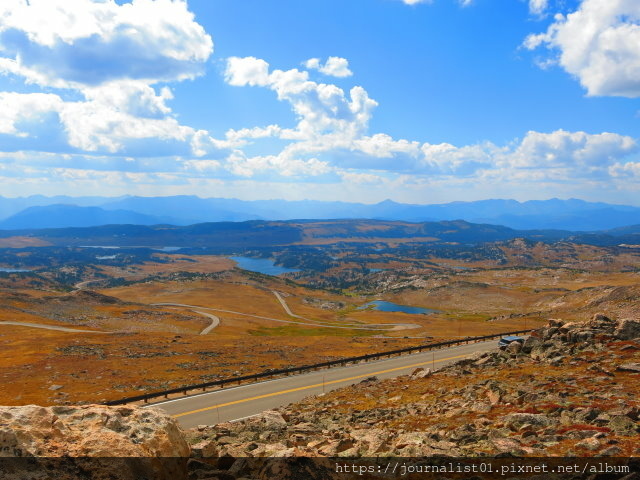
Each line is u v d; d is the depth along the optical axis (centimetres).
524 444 1691
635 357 3384
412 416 2580
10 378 6262
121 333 11462
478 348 7625
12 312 14375
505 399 2569
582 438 1702
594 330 4356
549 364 3669
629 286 15162
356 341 10250
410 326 17038
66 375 6381
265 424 2481
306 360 7556
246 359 7656
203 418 3869
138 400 4491
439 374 4275
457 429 1964
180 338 10581
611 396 2350
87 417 1184
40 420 1088
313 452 1627
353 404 3475
